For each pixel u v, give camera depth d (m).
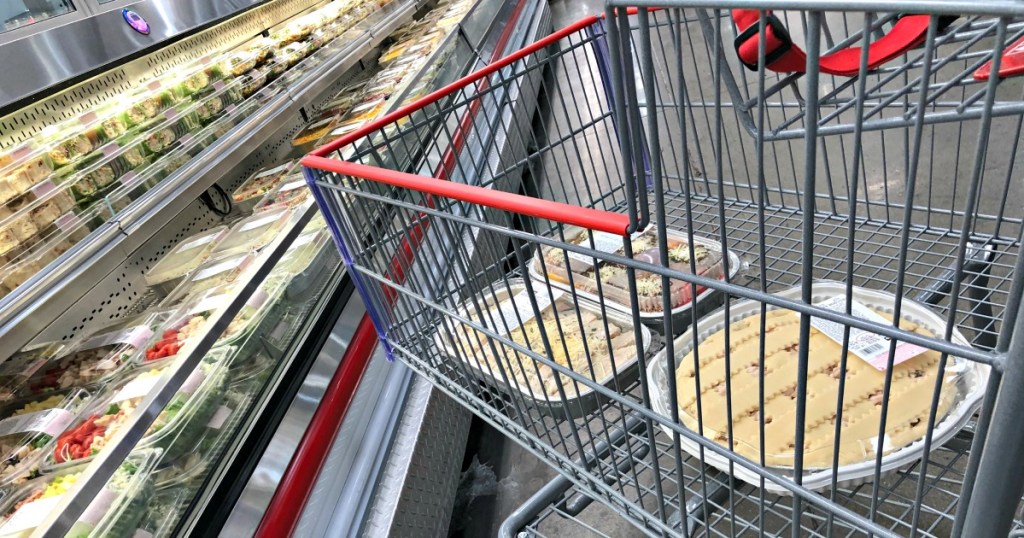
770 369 1.08
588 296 1.50
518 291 1.58
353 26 3.30
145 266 2.00
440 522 1.58
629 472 1.18
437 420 1.70
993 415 0.51
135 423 1.19
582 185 2.65
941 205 1.77
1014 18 0.41
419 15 4.73
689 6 0.53
